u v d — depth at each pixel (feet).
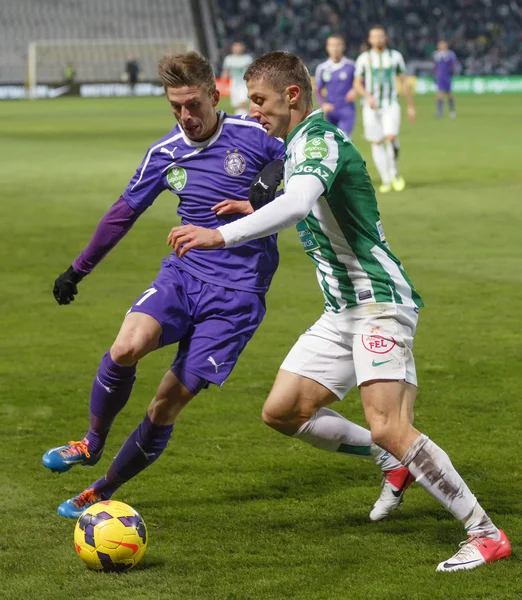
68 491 37.42
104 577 30.04
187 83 34.53
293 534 33.40
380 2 438.40
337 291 31.83
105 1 448.24
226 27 432.25
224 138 36.04
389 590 28.94
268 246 36.35
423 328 62.80
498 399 48.57
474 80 439.63
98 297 71.87
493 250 88.53
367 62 125.29
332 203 30.68
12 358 56.49
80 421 45.80
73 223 103.71
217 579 29.81
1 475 39.04
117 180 140.46
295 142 30.63
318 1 436.76
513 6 445.78
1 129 235.40
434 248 89.40
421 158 167.63
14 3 440.86
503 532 31.32
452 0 442.50
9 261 84.17
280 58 30.96
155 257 86.43
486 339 60.03
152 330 33.96
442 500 30.76
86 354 57.26
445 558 31.35
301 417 34.06
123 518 30.50
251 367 54.75
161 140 36.47
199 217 36.52
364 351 31.12
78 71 426.10
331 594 28.68
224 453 41.68
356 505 36.09
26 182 138.72
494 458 40.52
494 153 174.29
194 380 34.71
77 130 230.68
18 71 418.51
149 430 34.53
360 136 224.53
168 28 440.86
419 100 376.89
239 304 35.40
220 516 35.01
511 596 28.48
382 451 34.30
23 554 31.76
